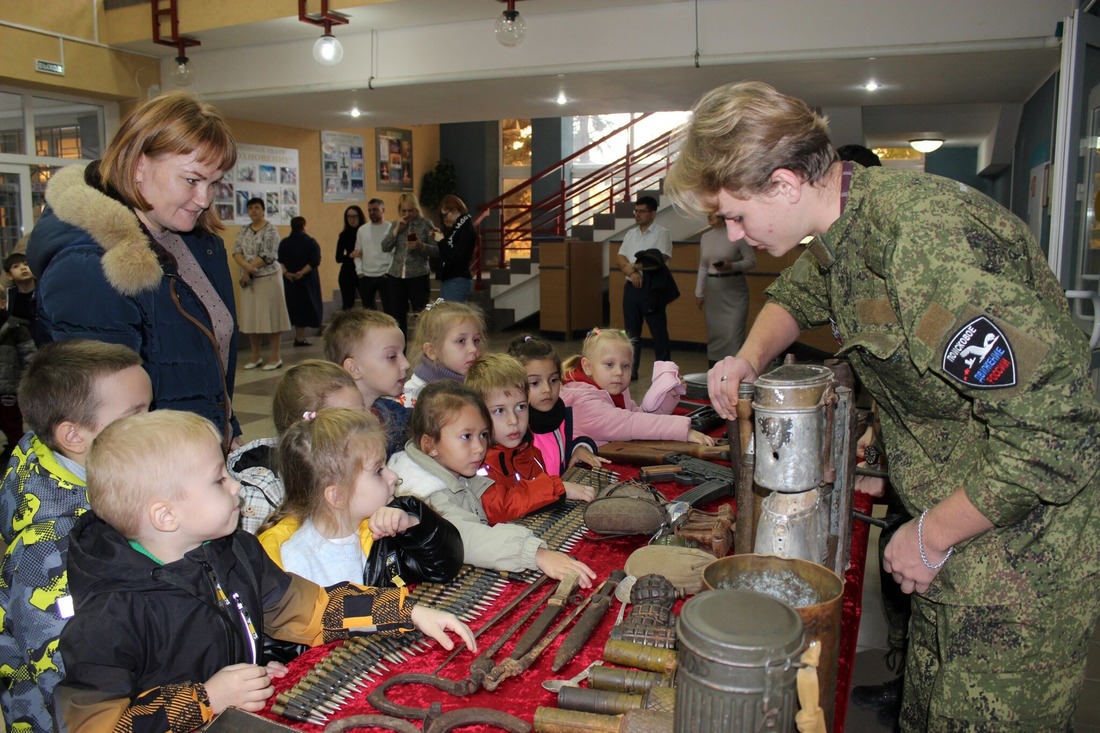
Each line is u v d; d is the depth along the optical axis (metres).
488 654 1.20
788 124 1.19
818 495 1.18
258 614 1.25
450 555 1.49
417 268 8.51
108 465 1.17
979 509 1.12
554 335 10.42
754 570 1.10
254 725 1.01
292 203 10.45
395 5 6.23
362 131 11.86
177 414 1.23
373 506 1.49
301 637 1.29
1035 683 1.22
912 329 1.13
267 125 9.89
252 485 1.80
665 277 7.18
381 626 1.27
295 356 8.92
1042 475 1.07
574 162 13.68
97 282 1.62
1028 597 1.20
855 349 1.26
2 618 1.40
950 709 1.27
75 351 1.45
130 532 1.19
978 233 1.12
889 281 1.16
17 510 1.43
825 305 1.65
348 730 1.04
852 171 1.26
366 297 9.23
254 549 1.30
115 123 8.25
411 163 13.25
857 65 5.86
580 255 10.35
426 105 8.13
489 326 10.88
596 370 2.80
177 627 1.16
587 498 2.00
